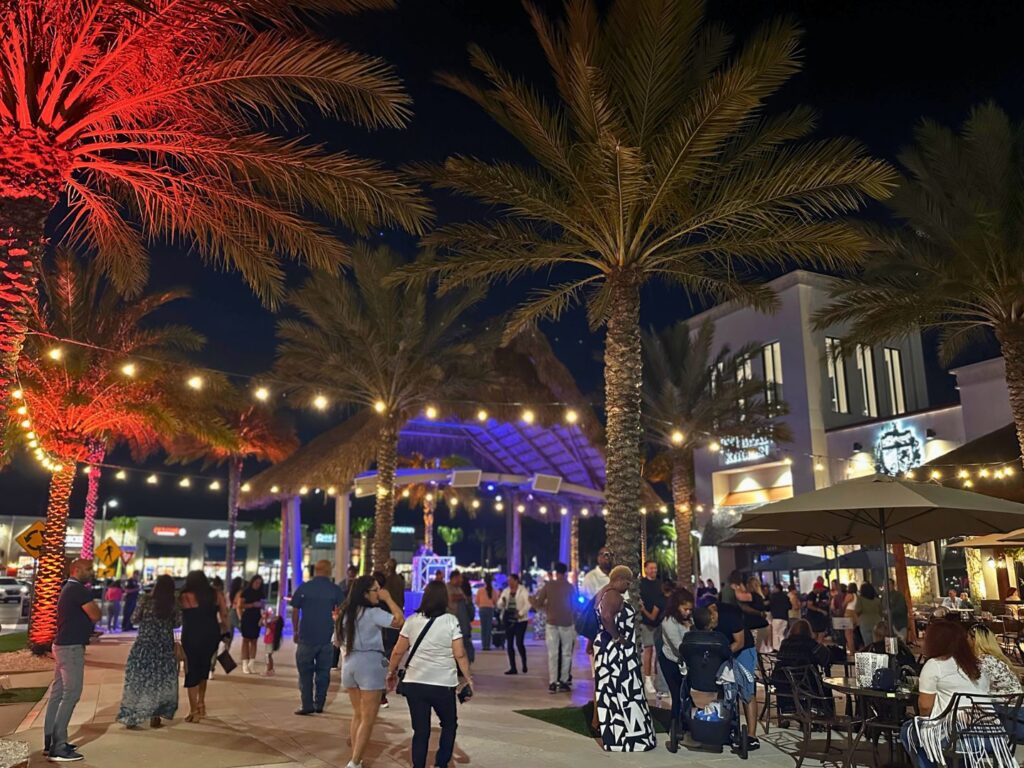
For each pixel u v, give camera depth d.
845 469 29.44
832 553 28.84
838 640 15.66
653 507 32.19
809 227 11.07
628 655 8.12
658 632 9.16
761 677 9.47
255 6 7.55
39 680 13.81
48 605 16.78
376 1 8.02
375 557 20.84
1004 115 14.17
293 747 7.86
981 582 23.75
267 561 68.44
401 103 8.31
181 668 14.93
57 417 17.55
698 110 10.05
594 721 8.66
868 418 31.97
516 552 35.81
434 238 11.98
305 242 9.83
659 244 11.12
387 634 10.99
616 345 10.86
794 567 18.48
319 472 24.11
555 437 28.67
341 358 21.06
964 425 25.64
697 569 34.81
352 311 20.23
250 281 10.32
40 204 6.80
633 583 10.02
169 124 8.50
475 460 34.97
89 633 7.52
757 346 28.03
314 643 9.94
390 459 21.41
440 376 20.86
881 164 10.37
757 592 15.88
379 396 21.72
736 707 8.12
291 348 21.17
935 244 15.66
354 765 6.84
